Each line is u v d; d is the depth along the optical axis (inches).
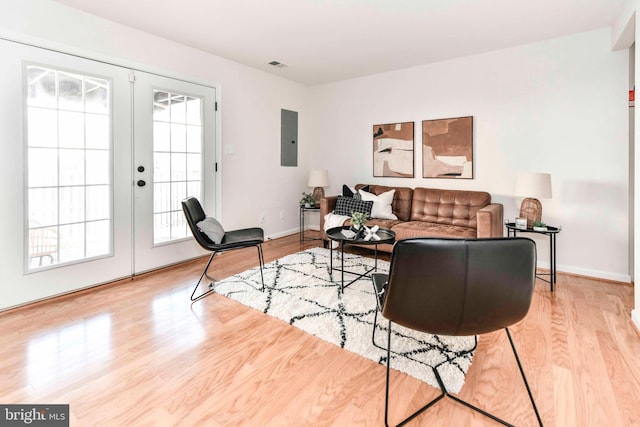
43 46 98.6
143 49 123.9
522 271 49.8
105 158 115.1
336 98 198.1
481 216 120.4
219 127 154.9
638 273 84.7
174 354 73.2
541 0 101.2
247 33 126.5
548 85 132.1
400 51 145.0
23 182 96.7
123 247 121.6
